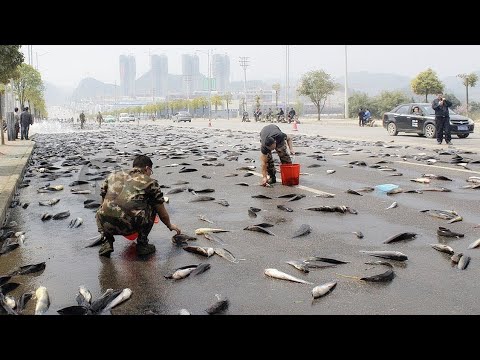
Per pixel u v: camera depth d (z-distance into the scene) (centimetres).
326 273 489
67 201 905
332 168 1298
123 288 461
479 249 556
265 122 5866
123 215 541
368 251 551
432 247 569
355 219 715
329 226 677
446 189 919
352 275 482
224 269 508
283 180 1026
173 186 1045
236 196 914
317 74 5441
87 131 4344
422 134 2430
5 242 625
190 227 685
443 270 491
